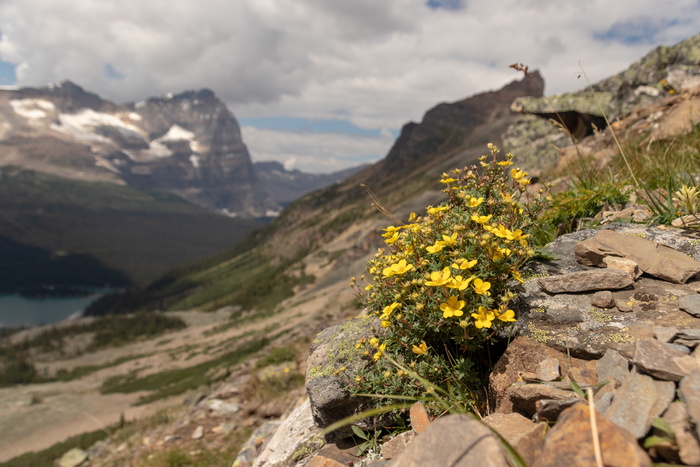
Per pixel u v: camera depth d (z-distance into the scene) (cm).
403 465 153
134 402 12538
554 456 145
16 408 13338
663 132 679
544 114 1662
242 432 928
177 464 827
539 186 564
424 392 253
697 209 330
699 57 1234
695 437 141
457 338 235
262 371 1207
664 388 168
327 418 283
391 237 288
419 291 246
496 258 241
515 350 247
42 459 7419
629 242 291
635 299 249
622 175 501
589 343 226
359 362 283
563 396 191
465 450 145
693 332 200
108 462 971
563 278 268
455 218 289
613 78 1515
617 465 132
